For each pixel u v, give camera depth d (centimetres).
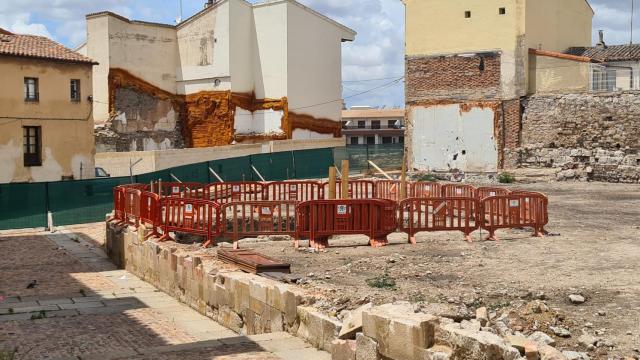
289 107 5041
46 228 2658
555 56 3772
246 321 1220
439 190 2416
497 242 1717
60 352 1071
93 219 2819
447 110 4012
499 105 3872
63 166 3803
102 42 4734
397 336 769
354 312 899
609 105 3597
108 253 2172
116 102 4762
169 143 5112
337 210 1680
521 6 3791
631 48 4097
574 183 3550
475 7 3909
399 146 4722
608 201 2712
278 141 4703
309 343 999
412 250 1620
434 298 1077
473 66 3934
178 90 5194
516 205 1803
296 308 1047
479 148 3938
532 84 3856
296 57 5106
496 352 686
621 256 1464
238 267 1372
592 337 837
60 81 3781
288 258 1539
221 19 4941
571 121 3706
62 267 1991
